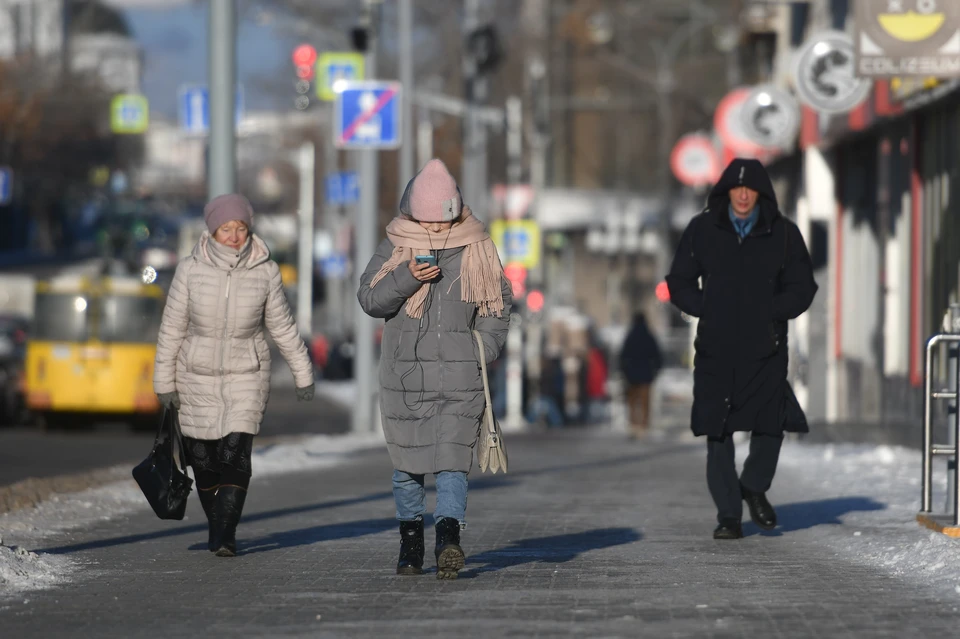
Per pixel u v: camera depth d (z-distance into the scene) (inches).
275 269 1150.3
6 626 857.5
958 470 1171.9
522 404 4645.7
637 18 6530.5
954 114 2218.3
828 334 3174.2
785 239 1216.8
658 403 4030.5
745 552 1154.0
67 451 2588.6
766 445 1229.1
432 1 5462.6
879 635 816.3
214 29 2071.9
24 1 7440.9
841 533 1251.2
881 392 2706.7
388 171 6707.7
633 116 6643.7
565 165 6668.3
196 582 1013.2
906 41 1662.2
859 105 2694.4
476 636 816.9
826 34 2491.4
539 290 4382.4
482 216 3924.7
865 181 2935.5
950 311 1262.3
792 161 3513.8
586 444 3046.3
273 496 1656.0
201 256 1141.7
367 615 884.0
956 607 901.8
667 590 968.9
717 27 6456.7
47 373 3368.6
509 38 5915.4
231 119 2076.8
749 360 1207.6
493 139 6378.0
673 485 1820.9
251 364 1143.6
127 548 1190.3
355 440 2714.1
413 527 1040.2
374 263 1024.2
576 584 996.6
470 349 1009.5
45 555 1103.0
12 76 7465.6
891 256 2659.9
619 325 6737.2
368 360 3073.3
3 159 7751.0
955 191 2212.1
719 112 3211.1
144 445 2807.6
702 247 1219.9
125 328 3388.3
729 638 808.9
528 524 1363.2
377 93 3014.3
